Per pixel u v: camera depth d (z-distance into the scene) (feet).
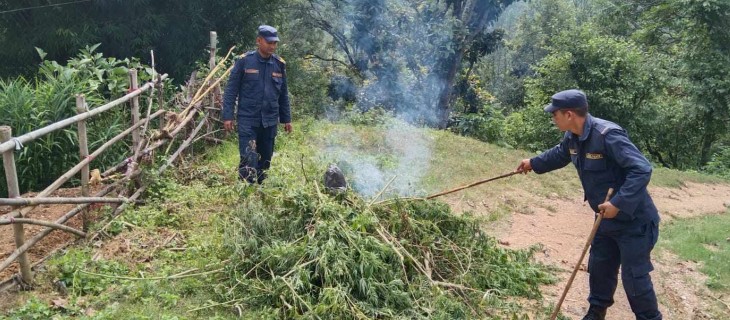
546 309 14.46
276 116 20.62
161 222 17.72
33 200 13.75
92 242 16.20
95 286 13.69
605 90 62.18
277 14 62.75
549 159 14.66
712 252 20.97
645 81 62.23
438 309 12.81
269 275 13.87
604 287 14.03
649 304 12.94
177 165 23.93
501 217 22.72
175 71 50.49
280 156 24.91
